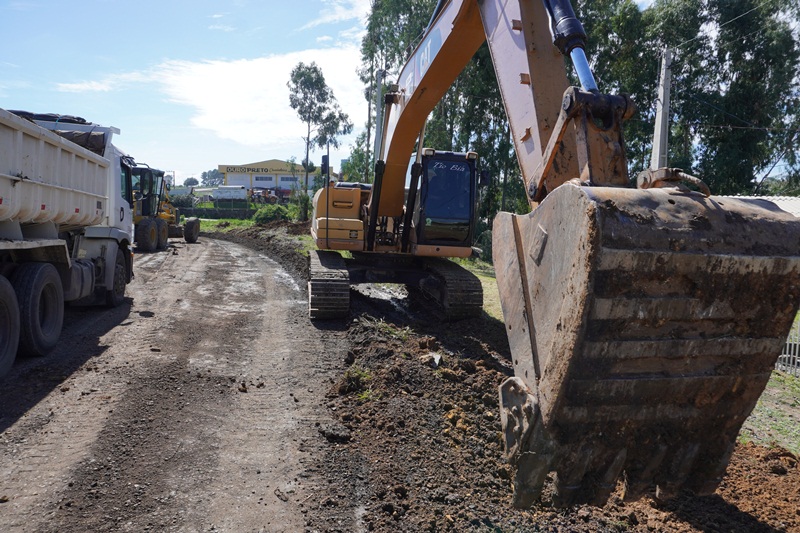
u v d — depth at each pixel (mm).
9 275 6066
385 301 10891
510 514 3686
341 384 5605
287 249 19125
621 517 3865
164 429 4504
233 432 4566
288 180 93562
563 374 2369
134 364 6027
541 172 3109
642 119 29062
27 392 5125
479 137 29438
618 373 2416
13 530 3143
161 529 3248
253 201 66188
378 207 9258
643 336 2377
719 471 2723
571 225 2363
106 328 7613
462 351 7172
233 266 15586
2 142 5105
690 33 29422
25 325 5945
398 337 7469
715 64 30547
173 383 5531
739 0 28906
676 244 2262
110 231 8820
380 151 9000
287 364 6410
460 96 30344
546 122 3451
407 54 7625
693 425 2645
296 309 9672
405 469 4043
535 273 2686
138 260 15664
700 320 2408
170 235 24266
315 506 3570
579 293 2270
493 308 10750
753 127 27766
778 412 6605
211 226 38562
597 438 2561
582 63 3045
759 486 4543
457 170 9023
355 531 3342
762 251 2373
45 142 6086
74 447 4113
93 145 8594
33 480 3656
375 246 9547
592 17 29406
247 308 9680
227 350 6887
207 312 9141
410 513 3555
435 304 10406
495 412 5184
